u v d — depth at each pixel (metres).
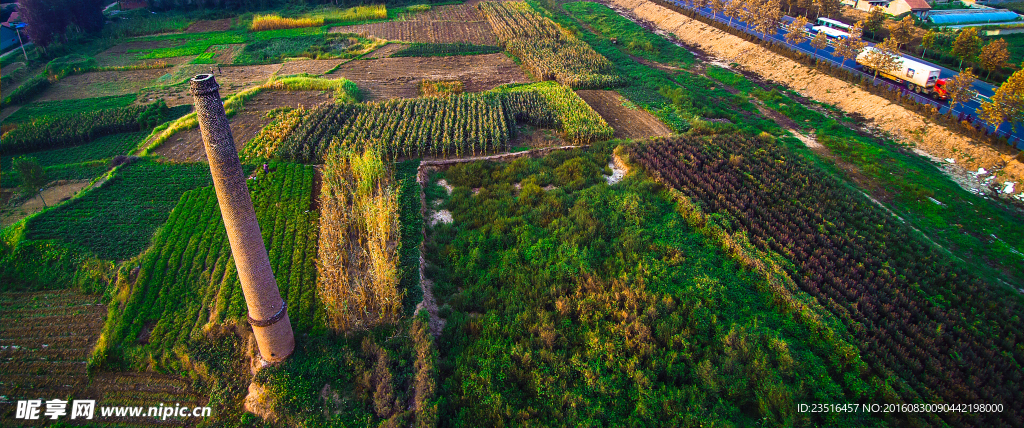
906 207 35.28
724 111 50.75
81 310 26.30
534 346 23.44
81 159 41.97
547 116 48.03
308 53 71.00
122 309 25.69
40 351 23.94
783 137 45.53
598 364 22.23
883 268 28.27
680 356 22.41
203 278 27.33
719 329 23.75
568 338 23.95
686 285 26.77
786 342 22.62
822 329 23.53
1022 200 35.81
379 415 20.31
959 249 31.09
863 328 23.52
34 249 29.19
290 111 49.47
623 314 24.52
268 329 20.62
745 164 39.38
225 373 22.31
